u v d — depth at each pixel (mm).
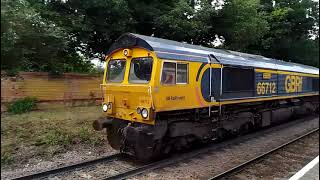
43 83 15148
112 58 10203
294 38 29516
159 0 19156
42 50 14617
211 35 21219
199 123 10359
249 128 14086
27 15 13234
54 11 16188
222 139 12586
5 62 13750
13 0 13281
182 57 9469
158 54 8781
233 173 8578
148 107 8641
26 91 14555
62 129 11336
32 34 13695
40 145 10078
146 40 9055
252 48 26250
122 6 16297
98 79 17438
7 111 13844
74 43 17047
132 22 17312
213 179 7883
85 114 14125
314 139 13414
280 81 15367
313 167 9258
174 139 9719
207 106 10391
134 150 9062
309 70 19906
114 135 9781
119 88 9492
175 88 9211
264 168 9219
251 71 12789
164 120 9266
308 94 19359
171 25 17250
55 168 8383
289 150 11305
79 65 19156
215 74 10711
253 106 13672
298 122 18188
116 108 9742
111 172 8523
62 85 15867
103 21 16688
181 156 9969
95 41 18453
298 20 28156
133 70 9406
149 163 9289
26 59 14477
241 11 19672
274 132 14789
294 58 30531
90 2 15609
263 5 25406
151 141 8742
